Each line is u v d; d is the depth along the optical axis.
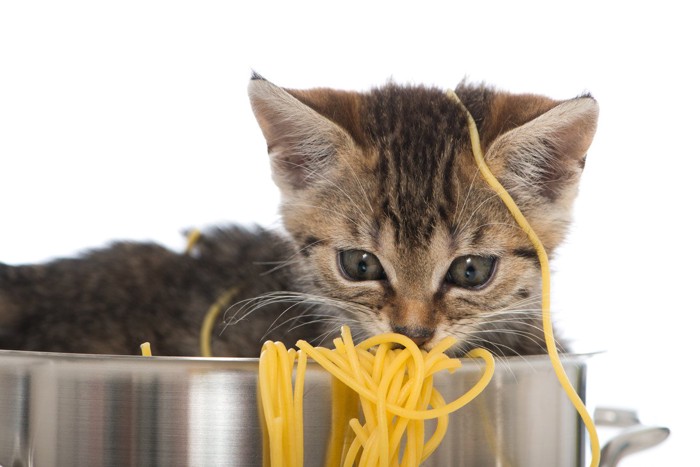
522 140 0.38
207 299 0.44
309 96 0.40
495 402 0.34
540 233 0.39
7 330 0.44
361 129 0.39
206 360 0.33
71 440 0.33
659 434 0.39
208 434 0.33
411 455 0.33
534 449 0.34
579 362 0.35
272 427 0.32
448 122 0.39
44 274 0.45
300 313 0.42
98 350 0.44
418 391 0.33
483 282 0.38
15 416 0.34
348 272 0.38
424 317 0.37
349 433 0.33
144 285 0.45
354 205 0.38
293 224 0.40
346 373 0.33
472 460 0.34
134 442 0.33
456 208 0.38
